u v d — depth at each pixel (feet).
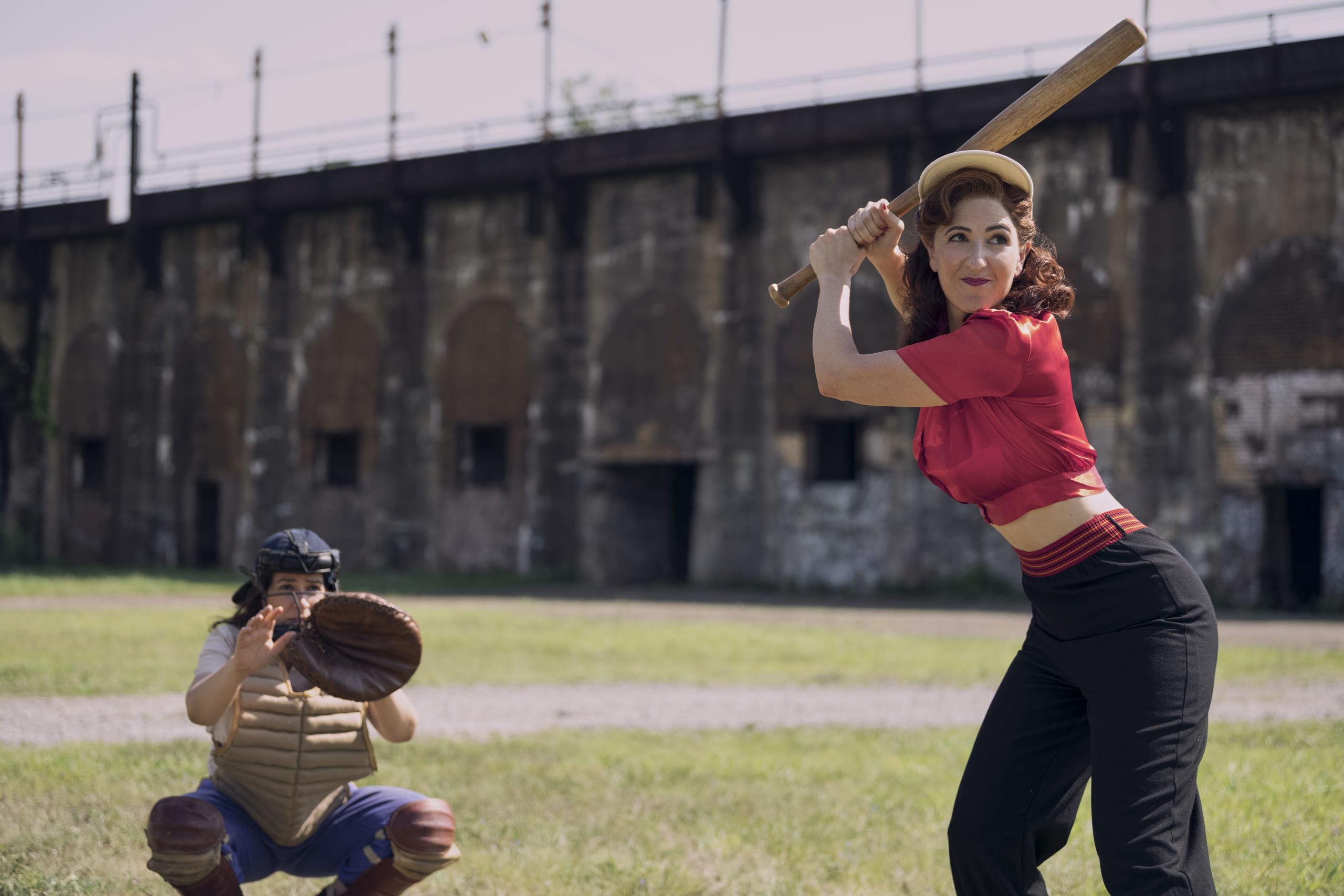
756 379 89.92
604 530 96.07
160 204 118.21
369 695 10.96
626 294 95.50
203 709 10.85
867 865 15.98
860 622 59.72
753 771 22.26
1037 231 9.82
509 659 40.83
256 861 11.30
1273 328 74.49
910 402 9.30
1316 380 73.10
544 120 97.60
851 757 23.75
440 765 22.24
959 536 82.94
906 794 20.21
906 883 15.01
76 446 126.82
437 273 104.63
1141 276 77.92
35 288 127.85
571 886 14.80
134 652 40.27
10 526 128.57
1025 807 9.50
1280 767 21.56
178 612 58.39
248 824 11.25
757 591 87.92
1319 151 73.72
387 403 106.73
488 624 54.75
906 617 63.67
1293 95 74.38
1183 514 76.18
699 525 91.20
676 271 93.40
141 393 121.70
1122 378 78.07
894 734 26.63
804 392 88.07
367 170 106.22
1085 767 9.73
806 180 89.25
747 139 89.10
